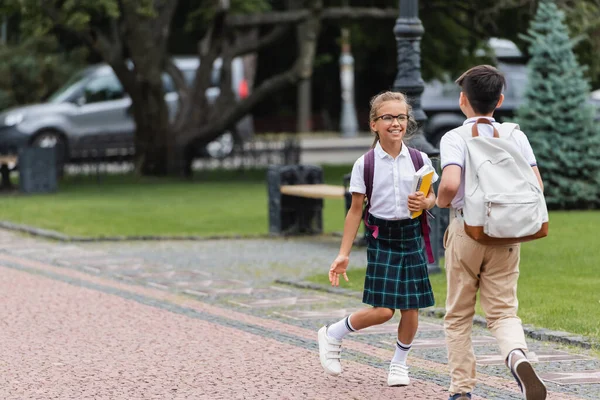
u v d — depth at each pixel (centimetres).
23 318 1475
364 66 7338
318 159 5203
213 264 2009
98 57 6003
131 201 3147
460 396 986
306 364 1194
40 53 5478
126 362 1209
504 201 916
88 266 1992
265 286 1762
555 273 1764
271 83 3969
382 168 1070
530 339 1329
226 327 1411
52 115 4644
